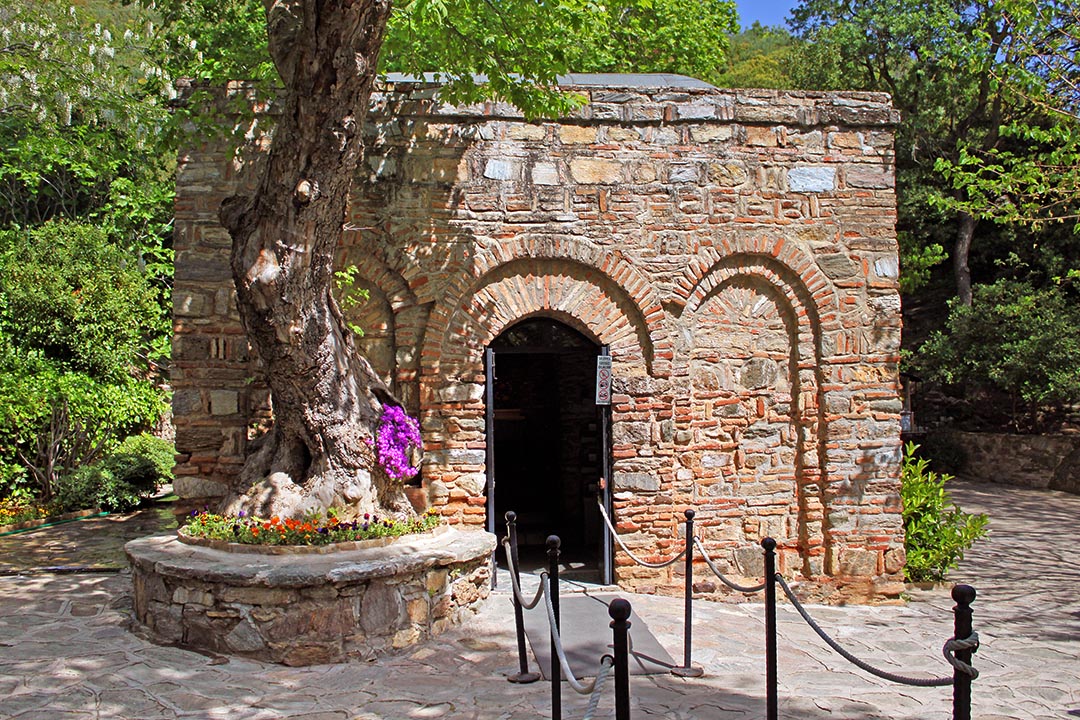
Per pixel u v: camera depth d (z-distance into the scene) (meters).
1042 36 11.64
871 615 8.65
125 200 17.84
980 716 5.93
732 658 6.77
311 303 7.17
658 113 8.91
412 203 8.58
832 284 9.18
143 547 7.02
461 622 7.21
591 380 11.27
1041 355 18.20
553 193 8.77
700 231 8.96
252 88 8.52
